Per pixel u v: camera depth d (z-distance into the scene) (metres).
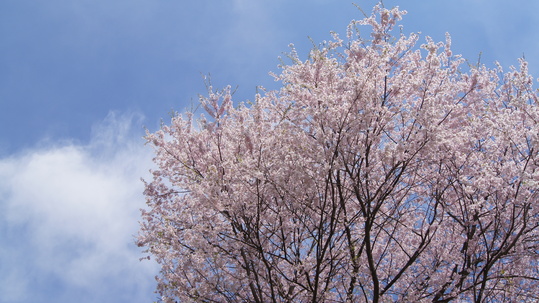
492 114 8.94
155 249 8.52
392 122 8.13
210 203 7.88
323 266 8.04
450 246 8.79
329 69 8.06
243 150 8.77
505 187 7.77
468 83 9.43
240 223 8.19
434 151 7.64
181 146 9.64
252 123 8.32
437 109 7.34
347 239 8.12
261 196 8.05
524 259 8.44
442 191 8.34
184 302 7.62
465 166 8.60
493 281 8.32
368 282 8.10
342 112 7.65
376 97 7.77
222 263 7.69
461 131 8.66
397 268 8.89
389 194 7.96
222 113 9.46
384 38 8.55
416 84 7.82
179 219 9.42
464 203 8.59
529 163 7.77
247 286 8.36
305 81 8.24
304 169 7.65
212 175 7.74
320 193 8.20
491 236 8.73
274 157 8.16
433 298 8.02
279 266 8.62
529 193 7.46
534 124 7.91
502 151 8.75
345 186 8.20
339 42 8.66
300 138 7.82
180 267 8.23
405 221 8.81
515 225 8.15
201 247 7.80
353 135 7.58
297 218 8.37
